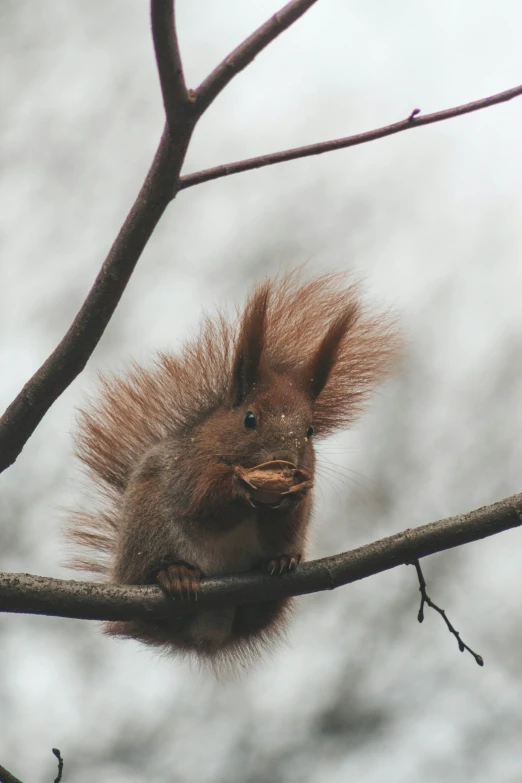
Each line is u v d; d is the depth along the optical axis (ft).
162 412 36.76
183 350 36.86
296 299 38.19
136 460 37.45
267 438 32.37
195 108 24.29
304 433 33.09
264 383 34.01
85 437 37.96
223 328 36.96
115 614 29.19
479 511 29.22
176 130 24.47
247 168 25.40
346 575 30.07
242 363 33.88
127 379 37.32
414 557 29.37
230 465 32.58
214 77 24.26
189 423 35.09
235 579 30.78
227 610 34.68
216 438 33.04
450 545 29.04
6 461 27.17
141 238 25.50
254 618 35.04
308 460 33.35
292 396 33.68
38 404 26.76
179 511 33.14
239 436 32.65
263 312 34.19
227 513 32.60
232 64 24.21
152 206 25.22
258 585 30.71
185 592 30.17
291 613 37.50
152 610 29.81
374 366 37.76
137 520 33.50
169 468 33.78
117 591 29.35
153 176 25.04
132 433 37.55
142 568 33.12
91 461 38.01
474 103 25.55
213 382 36.27
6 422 26.86
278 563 30.94
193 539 33.09
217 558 33.27
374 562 29.73
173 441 34.58
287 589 30.60
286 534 33.32
